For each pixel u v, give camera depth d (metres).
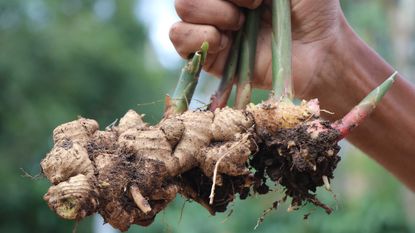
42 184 3.42
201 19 0.88
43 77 3.94
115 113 4.32
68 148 0.76
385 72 0.93
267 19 0.91
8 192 3.44
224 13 0.87
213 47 0.88
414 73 2.58
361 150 0.95
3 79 3.78
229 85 0.88
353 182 2.48
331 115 0.93
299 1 0.89
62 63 3.99
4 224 3.43
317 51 0.91
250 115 0.79
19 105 3.74
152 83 4.61
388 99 0.92
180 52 0.89
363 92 0.92
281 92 0.82
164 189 0.78
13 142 3.68
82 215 0.74
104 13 4.98
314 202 0.79
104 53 4.16
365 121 0.93
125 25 5.00
